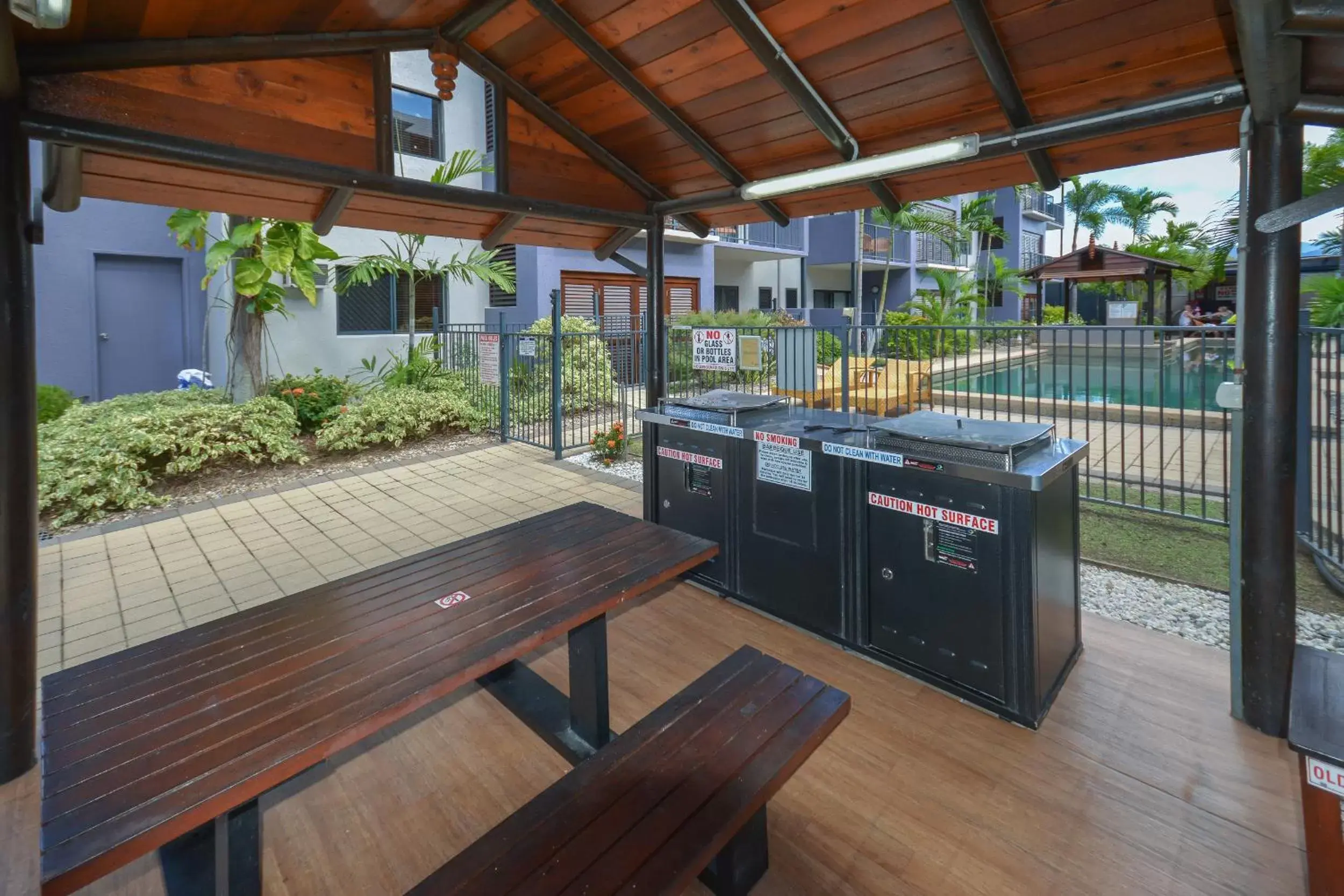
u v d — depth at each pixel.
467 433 8.74
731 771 1.59
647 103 3.37
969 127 3.08
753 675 2.00
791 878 1.86
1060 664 2.75
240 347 7.89
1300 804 2.10
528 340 8.00
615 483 6.44
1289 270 2.21
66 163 2.59
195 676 1.75
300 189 3.18
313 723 1.55
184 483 6.46
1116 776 2.24
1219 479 5.83
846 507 2.96
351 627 2.00
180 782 1.36
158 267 9.59
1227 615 3.47
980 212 19.27
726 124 3.54
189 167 2.77
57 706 1.63
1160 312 22.42
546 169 3.88
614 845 1.39
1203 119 2.54
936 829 2.04
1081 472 6.18
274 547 4.82
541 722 2.49
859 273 17.30
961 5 2.30
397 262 9.60
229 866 1.66
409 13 3.04
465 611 2.10
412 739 2.50
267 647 1.90
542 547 2.66
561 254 12.37
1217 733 2.46
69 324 8.80
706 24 2.86
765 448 3.27
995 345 6.07
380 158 3.19
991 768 2.29
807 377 6.57
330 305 10.34
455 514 5.54
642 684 2.82
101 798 1.31
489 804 2.17
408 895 1.28
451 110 11.42
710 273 15.38
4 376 2.25
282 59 2.91
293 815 2.13
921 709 2.64
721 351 4.51
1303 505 4.33
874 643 2.93
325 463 7.31
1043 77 2.62
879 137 3.35
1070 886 1.83
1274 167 2.18
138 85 2.56
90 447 5.81
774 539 3.28
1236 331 2.38
